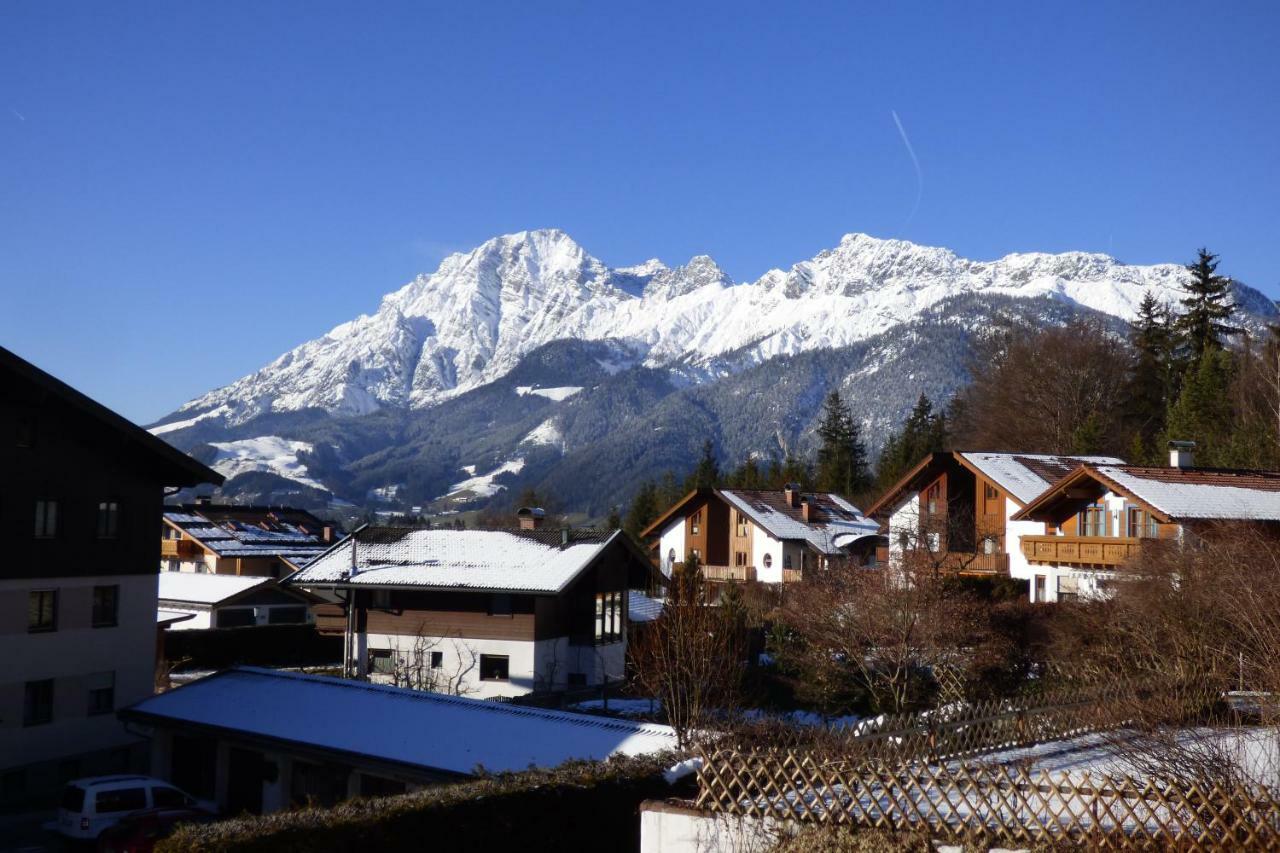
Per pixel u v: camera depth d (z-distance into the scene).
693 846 13.48
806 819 12.87
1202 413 68.62
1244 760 15.28
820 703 32.88
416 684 41.22
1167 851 11.20
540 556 45.47
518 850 16.39
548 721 24.34
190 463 36.12
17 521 31.34
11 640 31.08
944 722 18.66
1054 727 20.58
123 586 34.81
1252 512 38.97
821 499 78.44
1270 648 19.59
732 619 35.91
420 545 47.56
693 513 76.94
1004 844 11.87
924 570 33.12
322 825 14.91
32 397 31.67
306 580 44.59
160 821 24.45
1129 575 29.56
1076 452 70.81
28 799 31.19
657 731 23.17
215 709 28.12
